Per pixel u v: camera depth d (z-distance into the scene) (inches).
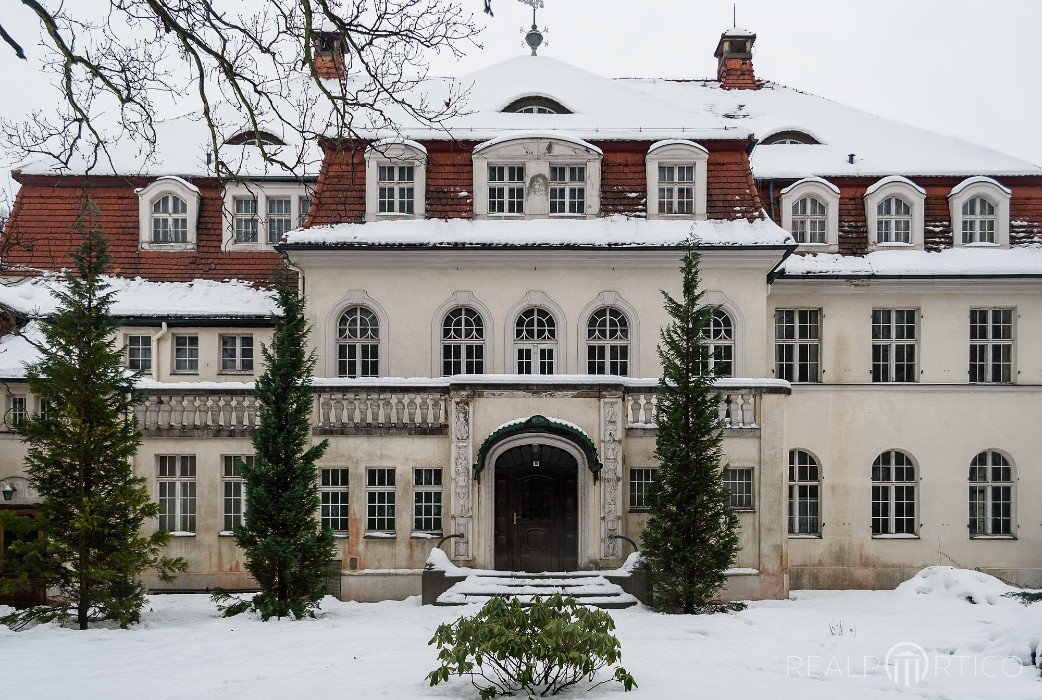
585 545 830.5
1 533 869.8
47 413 703.1
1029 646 534.9
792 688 466.0
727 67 1290.6
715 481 743.7
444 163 968.3
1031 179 1035.3
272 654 565.6
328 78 1112.2
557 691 458.9
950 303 1001.5
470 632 450.0
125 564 679.1
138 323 958.4
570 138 954.1
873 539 974.4
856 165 1051.9
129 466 713.6
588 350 944.9
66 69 445.1
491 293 942.4
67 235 1000.9
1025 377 992.9
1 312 904.9
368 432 845.8
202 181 1021.8
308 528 731.4
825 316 1005.2
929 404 987.3
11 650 585.0
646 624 677.3
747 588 840.9
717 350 933.2
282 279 804.0
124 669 523.5
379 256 929.5
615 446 831.7
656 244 916.0
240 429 888.9
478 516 830.5
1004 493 990.4
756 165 1055.0
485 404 835.4
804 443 983.6
